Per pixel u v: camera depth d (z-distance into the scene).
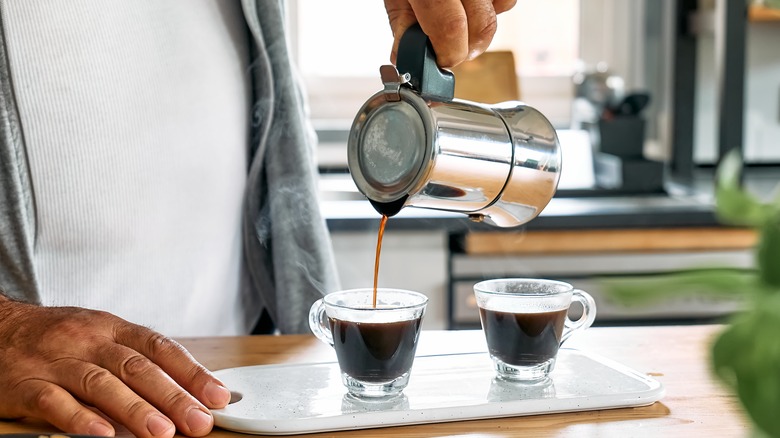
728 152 2.16
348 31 2.37
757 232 0.29
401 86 0.71
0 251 0.96
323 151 2.30
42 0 0.94
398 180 0.70
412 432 0.69
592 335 1.00
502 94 1.82
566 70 2.41
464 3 0.73
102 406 0.68
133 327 0.76
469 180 0.72
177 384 0.71
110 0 0.98
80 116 0.97
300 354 0.92
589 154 2.31
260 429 0.68
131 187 1.01
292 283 1.13
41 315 0.77
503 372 0.80
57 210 0.98
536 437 0.67
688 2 2.29
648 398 0.74
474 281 1.89
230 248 1.14
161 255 1.05
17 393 0.71
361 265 1.87
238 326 1.19
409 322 0.74
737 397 0.26
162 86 1.03
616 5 2.38
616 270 1.88
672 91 2.33
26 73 0.94
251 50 1.14
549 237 1.87
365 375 0.74
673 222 1.87
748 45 2.35
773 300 0.26
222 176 1.10
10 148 0.93
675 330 1.02
